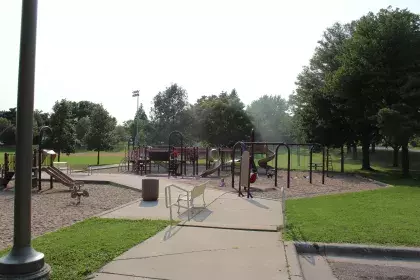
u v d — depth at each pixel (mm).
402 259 6426
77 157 51156
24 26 4387
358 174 27609
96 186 18203
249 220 8977
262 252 6289
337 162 47312
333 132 34438
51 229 8734
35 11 4469
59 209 11711
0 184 18000
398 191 15820
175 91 62531
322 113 33438
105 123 37938
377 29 26078
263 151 28641
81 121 67562
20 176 4395
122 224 8367
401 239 7086
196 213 9938
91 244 6555
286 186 18375
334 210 10430
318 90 33844
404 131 23344
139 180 19531
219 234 7535
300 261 6273
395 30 25312
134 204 11562
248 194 13188
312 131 35156
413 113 24266
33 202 13242
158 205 11375
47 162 21250
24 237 4414
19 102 4383
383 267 6008
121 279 4992
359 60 26797
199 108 62375
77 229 7828
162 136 61969
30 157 4469
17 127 4398
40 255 4508
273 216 9523
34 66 4473
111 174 23781
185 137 62188
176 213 9984
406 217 9320
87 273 5184
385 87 26406
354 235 7391
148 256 6000
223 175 24719
